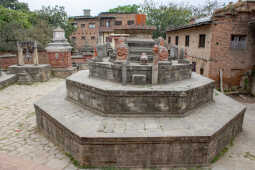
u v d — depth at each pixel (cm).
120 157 570
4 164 569
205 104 847
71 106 820
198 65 1798
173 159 577
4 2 3909
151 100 686
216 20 1522
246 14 1542
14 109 1061
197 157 578
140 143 560
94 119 677
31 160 601
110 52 1165
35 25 2905
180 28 2044
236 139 794
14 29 2461
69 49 1995
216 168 580
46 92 1397
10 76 1595
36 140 737
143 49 942
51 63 1922
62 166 573
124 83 750
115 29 1020
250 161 628
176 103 691
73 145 598
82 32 3981
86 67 2364
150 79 777
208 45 1606
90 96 755
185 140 561
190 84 798
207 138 562
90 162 571
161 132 580
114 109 692
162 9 3156
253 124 1012
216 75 1627
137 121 661
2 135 772
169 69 800
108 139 552
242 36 1608
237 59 1628
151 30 977
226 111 789
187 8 3312
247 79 1680
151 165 579
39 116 816
